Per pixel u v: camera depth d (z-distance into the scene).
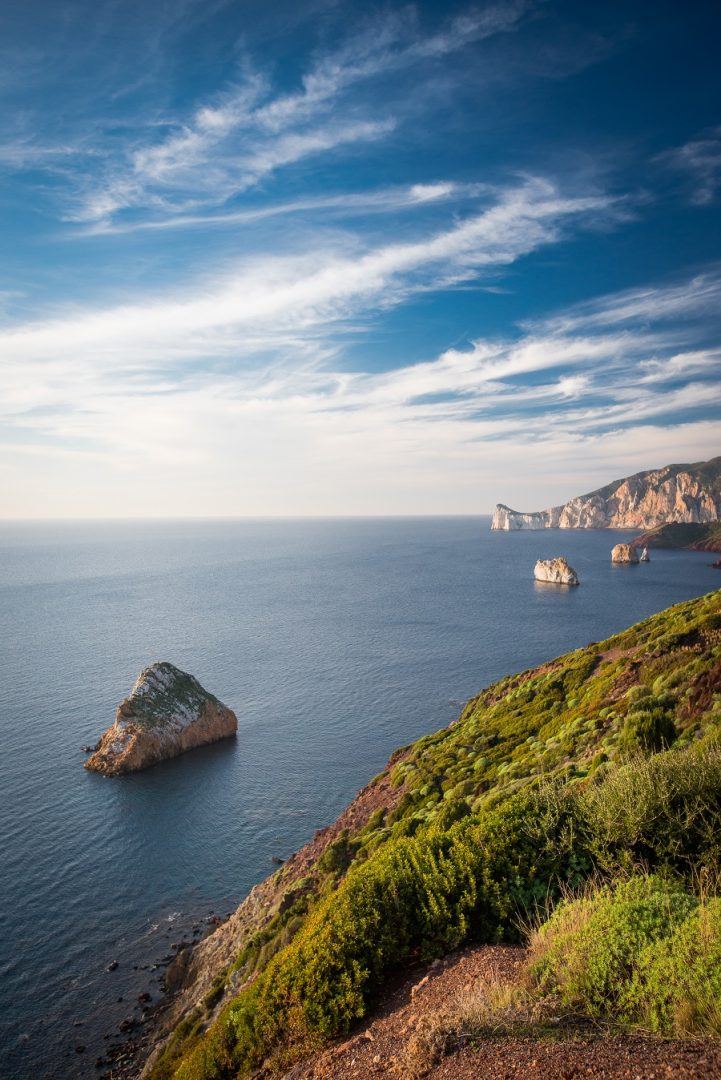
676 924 7.34
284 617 162.75
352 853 26.36
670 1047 5.57
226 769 68.88
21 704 89.31
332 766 68.88
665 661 30.45
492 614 160.62
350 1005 8.80
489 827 11.02
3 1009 33.16
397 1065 6.72
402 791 32.69
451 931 9.64
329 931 9.83
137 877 47.12
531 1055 5.91
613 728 24.20
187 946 38.69
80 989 34.66
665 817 10.34
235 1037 10.58
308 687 98.44
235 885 46.12
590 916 8.18
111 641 133.75
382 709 86.94
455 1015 7.02
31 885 45.69
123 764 67.88
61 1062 29.28
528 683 44.34
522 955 8.70
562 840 10.55
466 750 34.75
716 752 11.49
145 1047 29.39
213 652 122.88
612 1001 6.62
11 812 57.28
